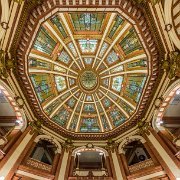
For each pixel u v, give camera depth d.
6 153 12.80
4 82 12.02
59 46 15.48
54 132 16.14
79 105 18.16
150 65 12.93
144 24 11.16
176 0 10.24
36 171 13.39
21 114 13.91
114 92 17.41
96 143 16.25
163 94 13.11
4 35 10.60
